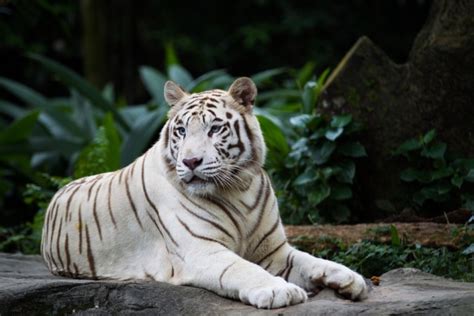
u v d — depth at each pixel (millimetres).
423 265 9477
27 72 32438
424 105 11719
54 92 33469
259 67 32688
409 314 6891
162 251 8414
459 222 10852
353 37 31438
